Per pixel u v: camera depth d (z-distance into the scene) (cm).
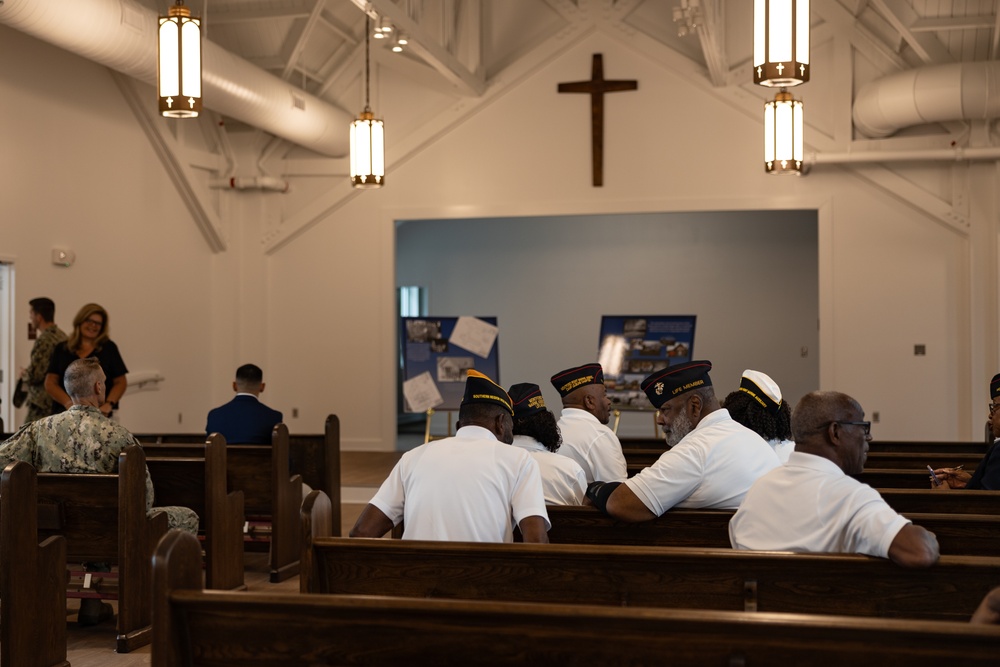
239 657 197
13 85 808
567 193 1066
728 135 1035
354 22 1059
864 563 244
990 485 396
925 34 955
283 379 1138
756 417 386
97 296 916
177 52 522
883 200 1012
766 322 1352
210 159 1108
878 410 1012
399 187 1108
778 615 179
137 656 415
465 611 186
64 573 392
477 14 1066
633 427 1405
